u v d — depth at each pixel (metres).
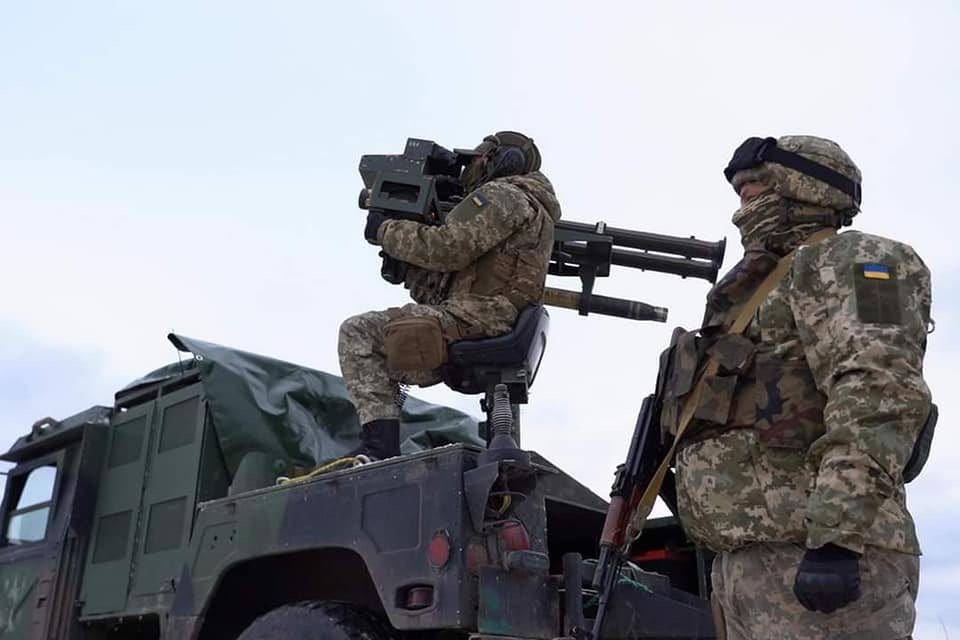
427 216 3.96
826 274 2.11
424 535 2.94
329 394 4.76
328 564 3.63
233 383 4.36
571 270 4.62
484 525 2.88
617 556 2.60
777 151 2.36
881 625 2.01
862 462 1.89
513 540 2.91
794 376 2.14
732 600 2.19
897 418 1.93
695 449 2.26
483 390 3.87
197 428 4.30
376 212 3.97
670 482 2.62
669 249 4.56
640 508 2.51
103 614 4.38
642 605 3.22
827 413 1.98
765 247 2.35
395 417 3.81
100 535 4.64
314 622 3.13
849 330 2.00
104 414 4.97
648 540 4.26
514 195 3.81
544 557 2.94
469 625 2.80
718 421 2.19
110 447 4.86
